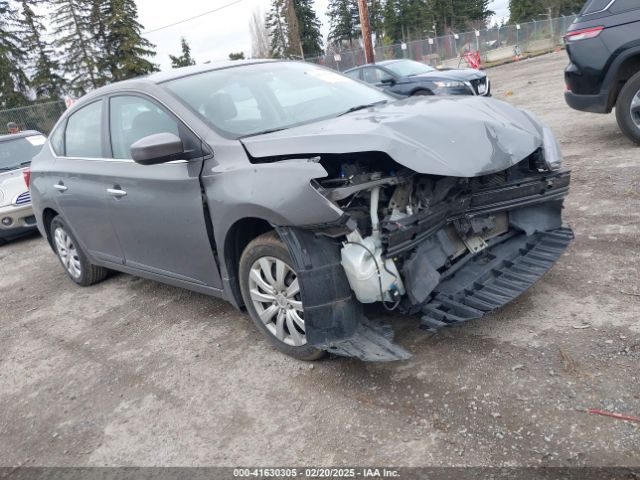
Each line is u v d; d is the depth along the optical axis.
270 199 2.96
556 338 3.08
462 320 2.93
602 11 6.22
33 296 5.69
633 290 3.44
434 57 34.47
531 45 38.16
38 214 5.65
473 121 3.21
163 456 2.79
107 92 4.50
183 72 4.19
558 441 2.36
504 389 2.74
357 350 2.87
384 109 3.63
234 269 3.58
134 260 4.48
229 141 3.39
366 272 2.80
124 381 3.60
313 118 3.78
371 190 2.92
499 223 3.57
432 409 2.71
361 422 2.73
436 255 3.14
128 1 45.84
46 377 3.88
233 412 3.04
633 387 2.59
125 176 4.07
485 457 2.35
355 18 69.81
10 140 9.08
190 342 3.95
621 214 4.64
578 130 8.11
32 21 43.50
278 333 3.38
